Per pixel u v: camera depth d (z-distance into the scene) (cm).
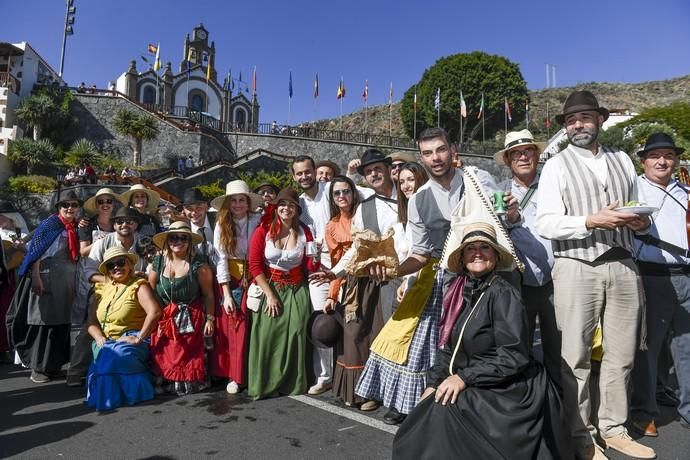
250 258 437
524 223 346
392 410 362
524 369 260
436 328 351
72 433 347
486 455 241
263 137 3297
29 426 361
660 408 412
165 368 429
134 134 2981
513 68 4759
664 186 403
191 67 5059
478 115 4409
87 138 3111
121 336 431
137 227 536
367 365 376
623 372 310
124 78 4750
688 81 6600
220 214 473
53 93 3092
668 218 385
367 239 345
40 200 2225
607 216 280
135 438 338
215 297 459
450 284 304
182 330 434
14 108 2995
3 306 570
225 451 317
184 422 367
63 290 482
